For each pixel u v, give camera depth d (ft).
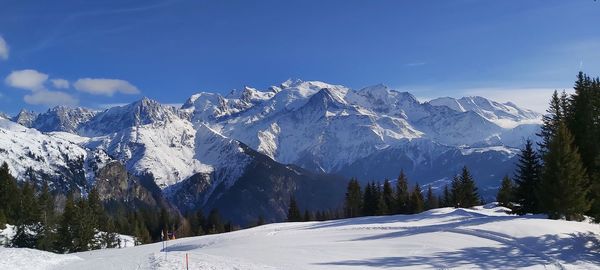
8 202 336.90
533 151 191.72
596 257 94.07
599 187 126.93
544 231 111.75
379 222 195.00
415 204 338.75
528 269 85.30
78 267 96.37
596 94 184.14
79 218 290.56
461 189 345.31
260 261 97.60
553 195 148.46
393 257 98.22
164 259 95.14
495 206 306.14
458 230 120.98
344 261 95.96
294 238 141.59
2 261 97.66
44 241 284.41
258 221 522.88
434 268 87.61
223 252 114.93
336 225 192.75
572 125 186.91
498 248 101.24
